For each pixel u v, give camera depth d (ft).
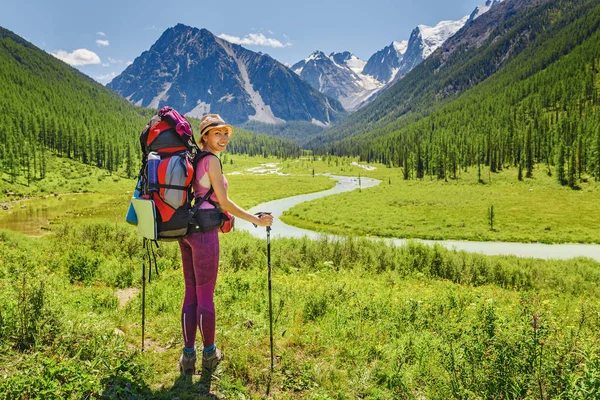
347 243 62.59
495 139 512.22
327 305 22.06
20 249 47.70
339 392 12.15
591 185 310.65
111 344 13.70
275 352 14.85
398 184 403.13
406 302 22.66
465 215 202.08
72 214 219.00
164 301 21.80
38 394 9.59
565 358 10.75
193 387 11.91
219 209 11.74
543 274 62.28
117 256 45.27
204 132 11.65
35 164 389.80
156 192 10.80
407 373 13.24
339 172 620.08
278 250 57.82
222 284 26.45
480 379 11.14
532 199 260.21
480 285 53.36
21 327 12.92
